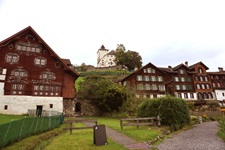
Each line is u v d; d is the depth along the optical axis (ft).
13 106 91.45
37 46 106.11
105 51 433.48
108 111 109.91
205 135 51.70
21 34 102.32
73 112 106.11
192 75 184.03
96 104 115.55
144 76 161.48
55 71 107.34
